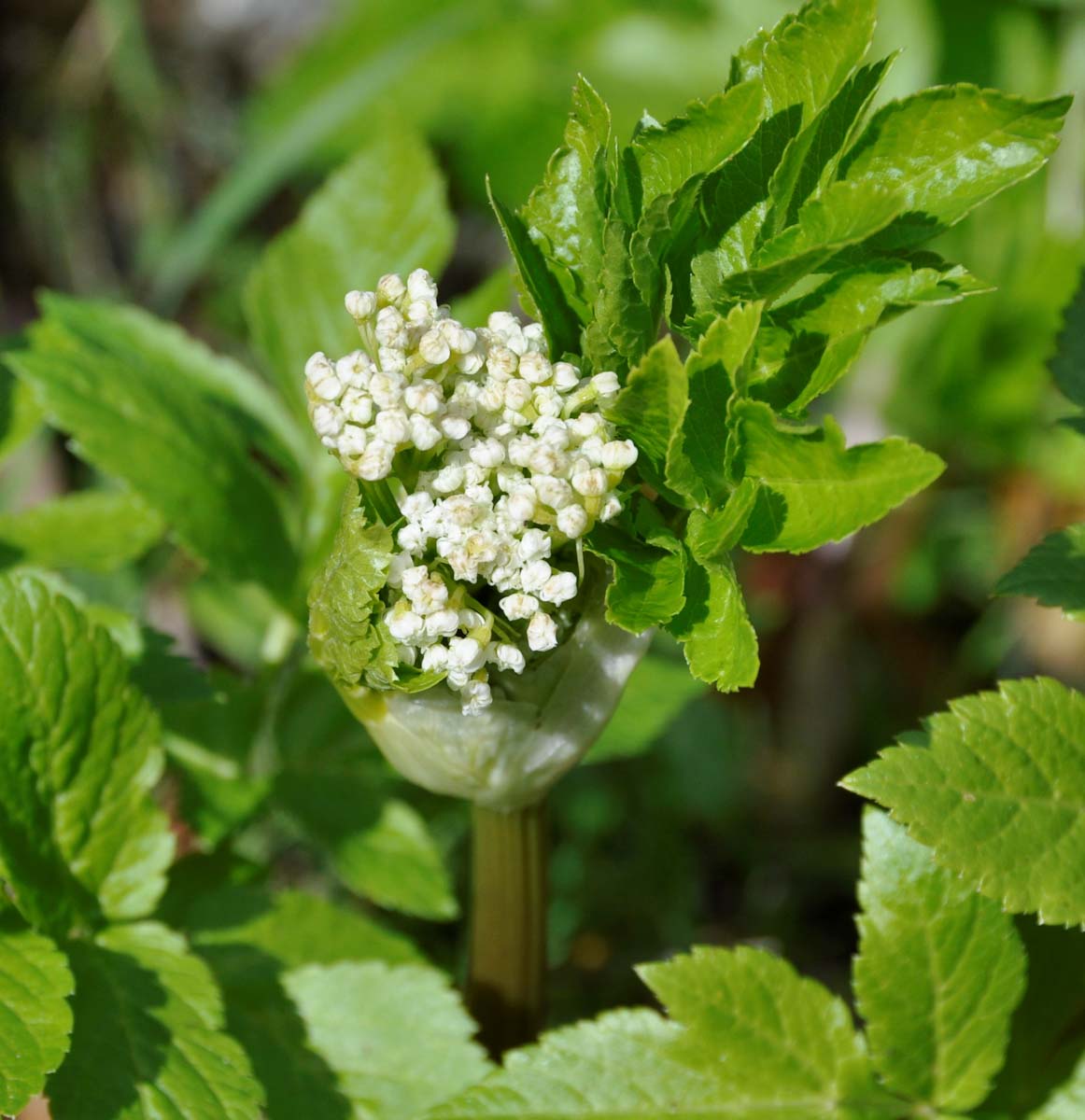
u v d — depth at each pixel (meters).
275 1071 0.36
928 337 0.58
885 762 0.34
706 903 0.52
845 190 0.31
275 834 0.48
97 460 0.38
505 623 0.32
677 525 0.33
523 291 0.32
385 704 0.33
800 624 0.57
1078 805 0.34
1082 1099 0.35
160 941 0.35
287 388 0.41
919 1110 0.35
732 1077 0.35
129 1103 0.33
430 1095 0.35
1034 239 0.58
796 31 0.32
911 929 0.35
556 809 0.50
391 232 0.41
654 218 0.31
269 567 0.40
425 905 0.39
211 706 0.40
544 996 0.37
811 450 0.31
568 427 0.32
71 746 0.35
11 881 0.34
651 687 0.40
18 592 0.35
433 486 0.32
